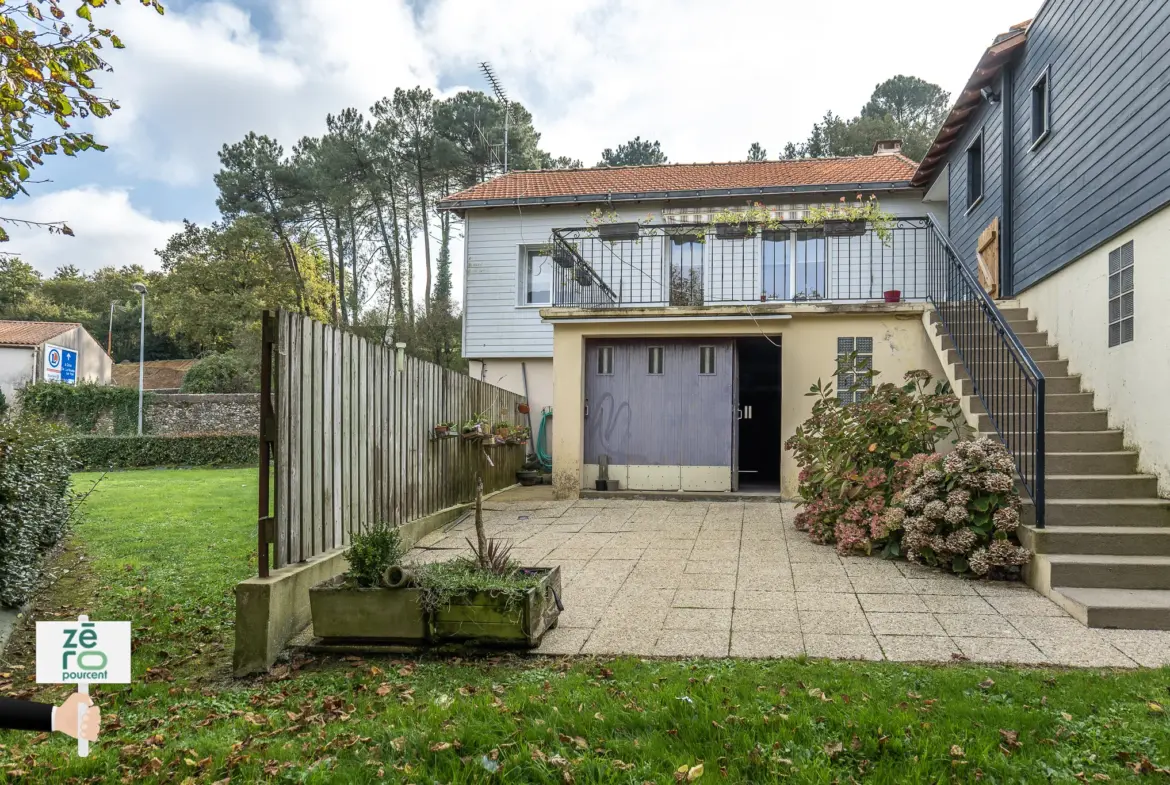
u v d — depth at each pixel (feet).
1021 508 20.11
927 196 46.98
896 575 20.18
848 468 24.34
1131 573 17.67
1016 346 21.58
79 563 23.52
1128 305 22.84
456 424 30.14
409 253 113.80
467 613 14.92
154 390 132.98
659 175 56.85
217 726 12.03
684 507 31.53
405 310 106.42
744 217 35.81
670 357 35.06
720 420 34.47
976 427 24.23
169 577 21.57
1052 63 28.60
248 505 36.50
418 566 16.40
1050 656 14.14
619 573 20.90
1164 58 20.65
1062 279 27.78
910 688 12.41
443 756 10.44
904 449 24.08
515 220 53.42
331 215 113.80
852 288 47.11
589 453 35.53
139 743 11.35
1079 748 10.21
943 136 40.29
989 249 35.73
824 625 16.16
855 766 9.95
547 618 15.88
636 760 10.18
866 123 111.34
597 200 50.98
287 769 10.21
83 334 118.62
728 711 11.47
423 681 13.73
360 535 16.25
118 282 179.01
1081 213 25.89
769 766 9.82
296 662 15.11
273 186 115.14
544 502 33.45
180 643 16.42
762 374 47.62
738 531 26.25
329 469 19.07
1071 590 17.47
